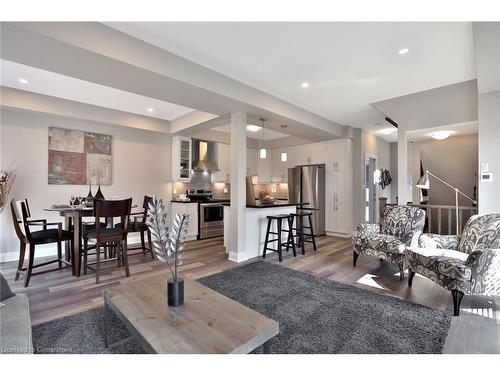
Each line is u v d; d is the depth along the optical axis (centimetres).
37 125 418
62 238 324
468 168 507
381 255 336
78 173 459
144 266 363
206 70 304
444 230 534
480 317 223
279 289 286
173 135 577
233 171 400
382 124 569
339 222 599
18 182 402
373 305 246
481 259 225
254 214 430
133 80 278
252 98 362
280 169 732
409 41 253
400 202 425
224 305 159
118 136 509
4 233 391
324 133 541
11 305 165
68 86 364
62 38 204
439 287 293
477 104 352
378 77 336
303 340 188
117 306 157
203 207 572
